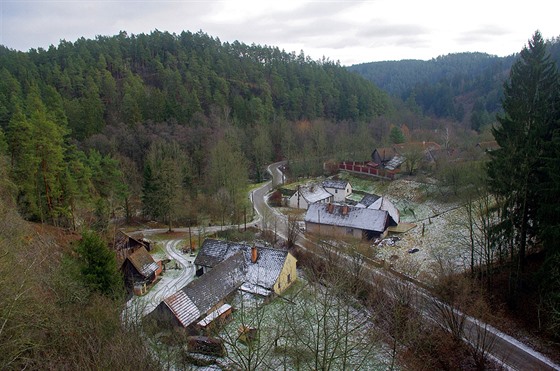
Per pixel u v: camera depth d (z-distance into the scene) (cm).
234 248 4769
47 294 2641
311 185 8388
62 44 14325
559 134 3161
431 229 5653
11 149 5478
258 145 9712
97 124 9475
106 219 5862
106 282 3509
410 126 13638
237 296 4103
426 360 2991
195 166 8706
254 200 8200
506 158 3375
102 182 6638
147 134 9194
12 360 1881
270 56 16888
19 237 3428
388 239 5584
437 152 8688
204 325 3506
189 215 6981
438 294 3641
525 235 3506
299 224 6488
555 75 3500
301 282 4512
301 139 10794
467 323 3394
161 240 6241
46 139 5134
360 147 9869
